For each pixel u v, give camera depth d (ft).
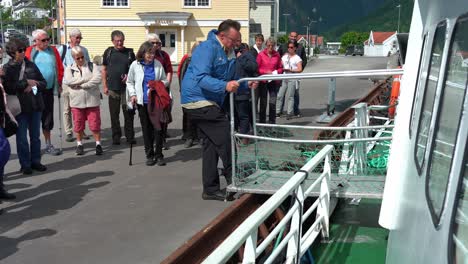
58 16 122.52
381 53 293.84
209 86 17.95
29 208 19.27
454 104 6.92
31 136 24.30
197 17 118.01
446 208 6.23
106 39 118.52
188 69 19.08
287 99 39.96
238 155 19.30
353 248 15.96
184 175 23.89
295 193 12.66
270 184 18.37
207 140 19.61
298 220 12.75
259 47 34.27
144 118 25.40
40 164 24.64
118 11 117.39
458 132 6.38
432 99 8.41
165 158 27.48
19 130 23.49
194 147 30.27
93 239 16.26
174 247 15.58
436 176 7.22
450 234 5.94
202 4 117.50
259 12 169.99
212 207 19.26
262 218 9.32
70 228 17.24
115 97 30.25
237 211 16.34
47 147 28.19
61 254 15.10
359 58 177.99
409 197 9.00
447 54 7.56
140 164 26.00
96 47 118.52
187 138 31.01
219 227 14.87
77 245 15.78
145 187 21.95
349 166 20.10
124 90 30.22
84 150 29.30
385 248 15.90
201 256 13.50
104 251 15.33
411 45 11.50
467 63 6.54
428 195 7.39
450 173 6.36
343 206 19.75
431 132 7.82
